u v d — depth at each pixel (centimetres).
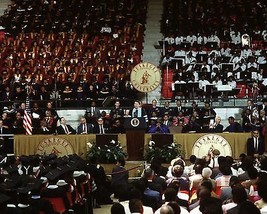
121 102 3556
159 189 1525
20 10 4669
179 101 3359
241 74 3772
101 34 4412
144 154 2741
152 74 3194
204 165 1842
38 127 3128
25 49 4191
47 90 3662
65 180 1734
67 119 3516
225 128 3222
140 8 4675
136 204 1245
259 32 4362
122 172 2362
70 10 4662
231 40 4312
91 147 2725
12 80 3791
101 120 2981
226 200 1345
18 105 3522
